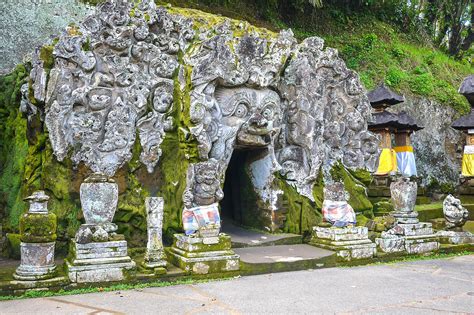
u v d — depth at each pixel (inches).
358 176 361.7
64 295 194.2
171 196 276.7
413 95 636.1
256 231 319.6
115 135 262.4
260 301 184.1
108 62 267.1
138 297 190.7
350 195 344.8
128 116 266.8
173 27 294.2
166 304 179.9
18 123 295.3
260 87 297.7
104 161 260.8
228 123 291.0
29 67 298.2
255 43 295.6
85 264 204.7
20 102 290.0
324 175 341.4
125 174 268.5
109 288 203.2
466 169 514.6
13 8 389.1
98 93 262.8
